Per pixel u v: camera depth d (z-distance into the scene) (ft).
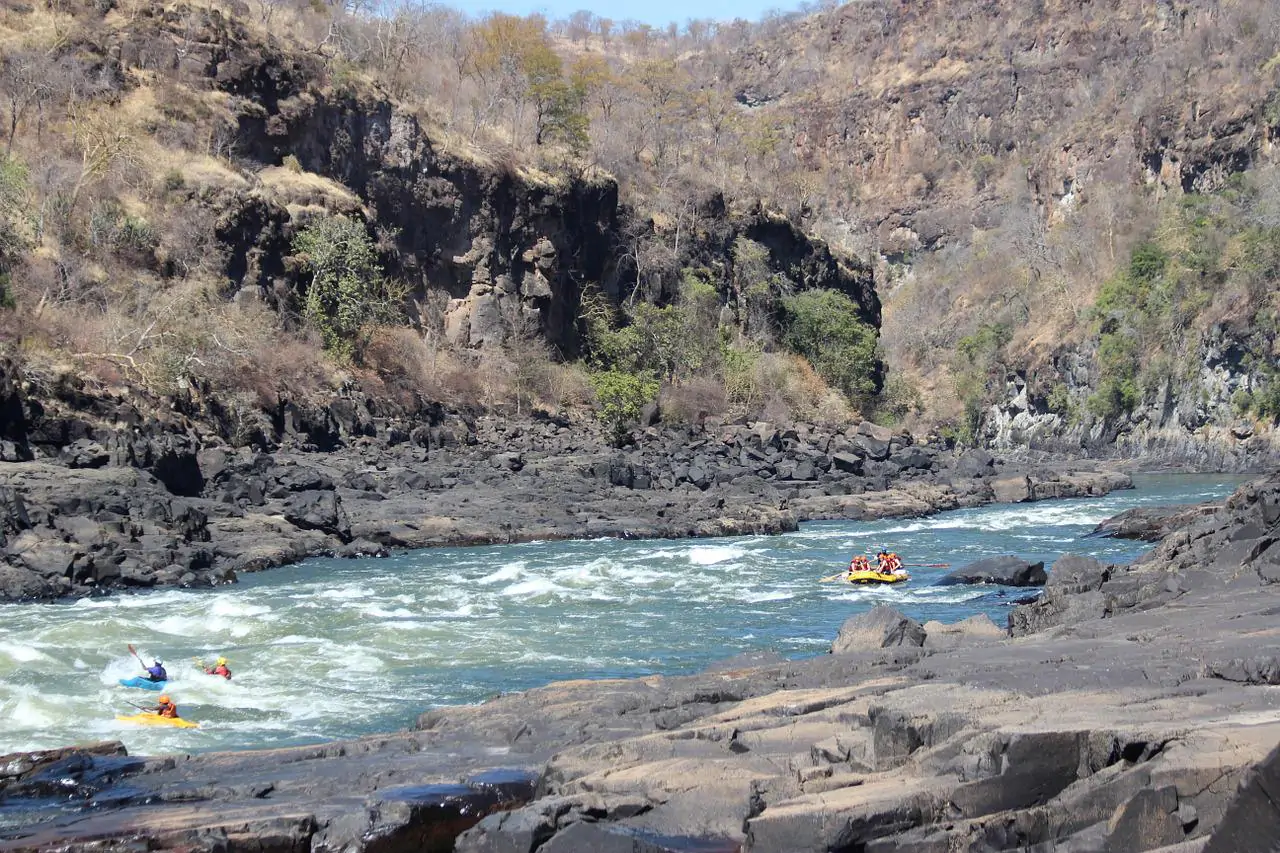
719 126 359.87
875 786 28.63
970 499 183.01
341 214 208.33
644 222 277.03
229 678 61.57
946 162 604.90
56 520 98.32
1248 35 392.27
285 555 110.52
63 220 168.35
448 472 164.45
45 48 188.55
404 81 255.70
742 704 41.65
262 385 168.76
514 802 35.73
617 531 134.10
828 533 140.87
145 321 160.86
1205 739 26.13
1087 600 63.05
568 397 236.43
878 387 347.15
